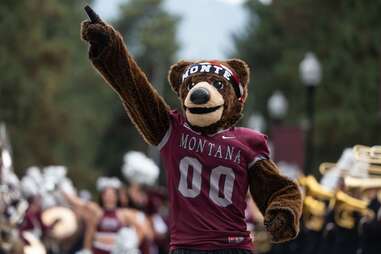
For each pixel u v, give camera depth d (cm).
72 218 3350
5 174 2697
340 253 2638
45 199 3306
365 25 8000
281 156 5153
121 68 1462
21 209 2630
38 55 7644
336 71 8044
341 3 8588
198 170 1496
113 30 1455
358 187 2573
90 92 12962
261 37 12156
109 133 14688
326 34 8675
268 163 1513
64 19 9762
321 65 8338
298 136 5134
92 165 12369
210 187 1493
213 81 1502
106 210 3216
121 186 3459
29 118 7544
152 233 3650
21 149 7412
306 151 4812
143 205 3594
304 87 9244
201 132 1505
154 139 1520
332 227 2664
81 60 12169
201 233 1484
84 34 1450
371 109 7744
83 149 10269
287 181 1509
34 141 7600
